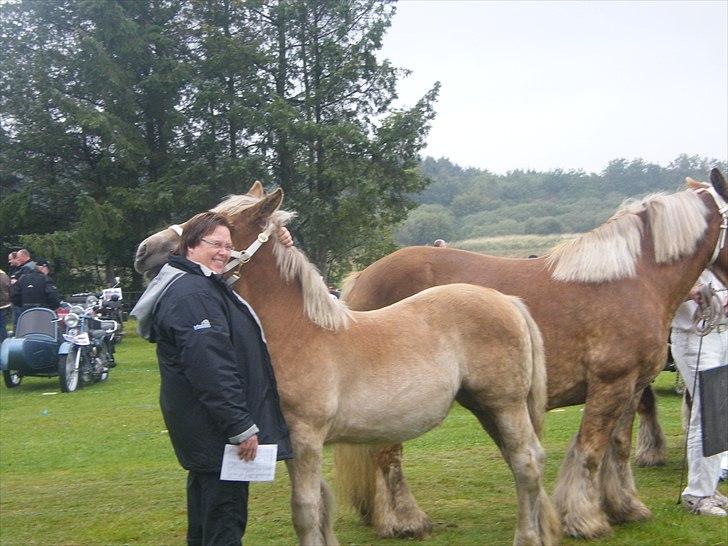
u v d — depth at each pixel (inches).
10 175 1119.0
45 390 480.1
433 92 1075.3
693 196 205.5
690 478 210.5
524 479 170.4
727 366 195.8
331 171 1001.5
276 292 157.8
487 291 175.3
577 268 195.8
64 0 1059.3
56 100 982.4
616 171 1711.4
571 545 184.4
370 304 216.1
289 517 217.2
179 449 136.1
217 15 1079.0
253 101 1034.7
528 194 2226.9
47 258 962.1
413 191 1091.3
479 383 168.6
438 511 218.4
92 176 1090.1
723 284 211.0
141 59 1037.2
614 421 192.1
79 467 286.0
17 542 198.2
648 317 191.6
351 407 155.2
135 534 202.7
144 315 138.2
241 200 163.8
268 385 140.7
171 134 1085.8
